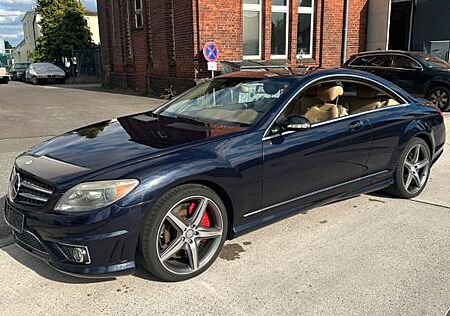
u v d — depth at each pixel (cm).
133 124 405
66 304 290
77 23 3909
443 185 552
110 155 320
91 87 2403
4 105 1422
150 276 326
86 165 308
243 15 1338
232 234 348
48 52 3903
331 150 399
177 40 1395
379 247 373
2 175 570
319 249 370
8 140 803
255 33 1373
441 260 350
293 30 1413
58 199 286
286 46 1433
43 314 279
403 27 1705
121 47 1994
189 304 290
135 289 308
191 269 322
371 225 421
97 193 284
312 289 307
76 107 1345
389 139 455
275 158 358
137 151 323
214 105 425
